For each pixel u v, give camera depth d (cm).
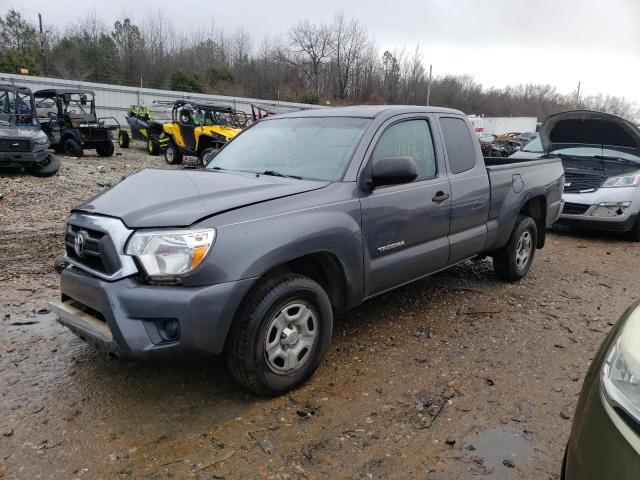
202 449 274
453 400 330
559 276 625
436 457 275
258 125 475
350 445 282
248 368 304
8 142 1196
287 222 311
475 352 401
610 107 9044
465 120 494
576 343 425
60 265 400
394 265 390
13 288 509
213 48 6850
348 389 339
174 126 1841
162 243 278
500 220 514
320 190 344
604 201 811
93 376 345
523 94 8388
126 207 304
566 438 295
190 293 274
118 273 284
